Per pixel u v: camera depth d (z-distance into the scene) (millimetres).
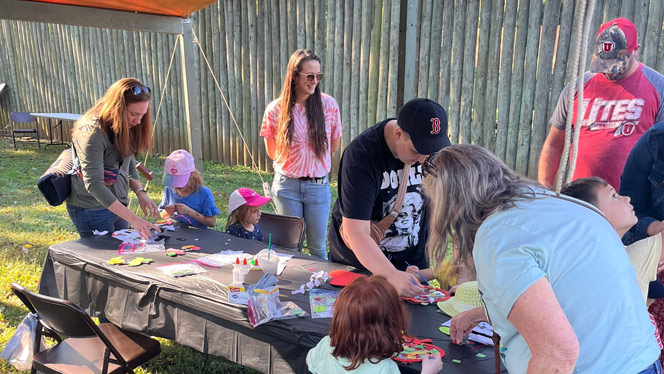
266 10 7633
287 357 2117
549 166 3225
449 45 6195
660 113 2852
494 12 5832
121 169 3480
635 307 1309
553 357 1170
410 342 1969
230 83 8336
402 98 6719
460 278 2615
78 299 2934
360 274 2668
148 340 2744
